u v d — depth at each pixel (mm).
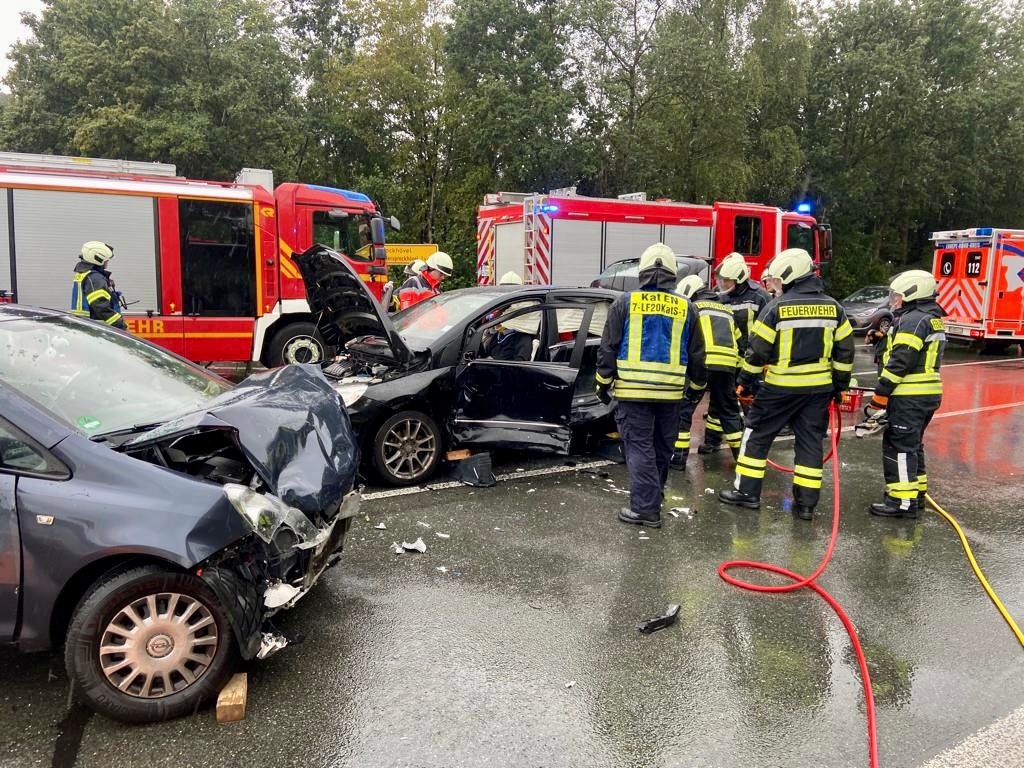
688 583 4098
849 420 8734
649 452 4914
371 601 3758
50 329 3492
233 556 2869
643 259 4867
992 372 13141
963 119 27047
